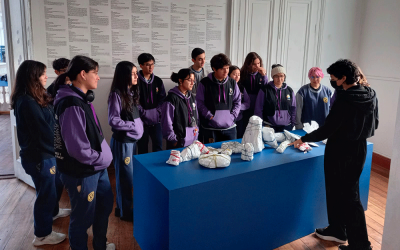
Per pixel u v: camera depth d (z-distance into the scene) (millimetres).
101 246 2283
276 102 3494
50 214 2557
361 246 2328
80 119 1852
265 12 4445
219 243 2111
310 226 2654
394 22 4312
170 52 4191
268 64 4633
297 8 4566
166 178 1966
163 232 1953
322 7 4664
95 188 2053
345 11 4816
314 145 2717
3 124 6805
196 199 1917
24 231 2783
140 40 4043
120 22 3926
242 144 2498
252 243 2295
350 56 5020
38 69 2336
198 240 1999
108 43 3938
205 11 4227
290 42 4660
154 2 3992
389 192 2029
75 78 1897
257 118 2545
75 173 1933
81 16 3787
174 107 2910
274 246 2449
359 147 2275
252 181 2150
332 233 2594
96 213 2227
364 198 3002
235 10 4316
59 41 3771
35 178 2412
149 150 4395
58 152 1935
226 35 4402
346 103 2166
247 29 4426
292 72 4789
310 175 2492
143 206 2283
